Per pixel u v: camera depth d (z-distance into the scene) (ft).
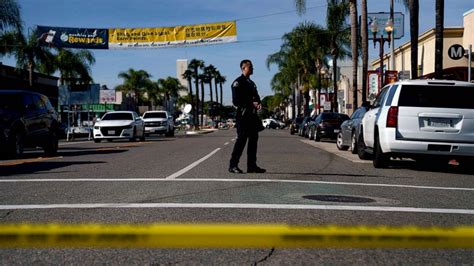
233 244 7.64
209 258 14.67
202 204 22.84
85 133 151.12
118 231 7.71
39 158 50.49
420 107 38.17
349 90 222.69
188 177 33.06
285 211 21.30
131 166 41.04
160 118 122.21
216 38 114.93
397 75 80.74
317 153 59.21
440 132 37.96
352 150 56.24
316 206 22.50
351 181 32.09
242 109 34.86
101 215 20.39
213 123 306.96
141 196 25.18
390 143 38.47
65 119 203.82
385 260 14.64
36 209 21.76
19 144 49.37
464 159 38.78
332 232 7.82
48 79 201.05
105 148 68.69
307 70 196.95
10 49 141.28
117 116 94.53
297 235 7.73
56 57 170.71
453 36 115.75
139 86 288.30
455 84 38.55
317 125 91.97
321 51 170.60
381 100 42.86
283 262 14.34
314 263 14.26
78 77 175.52
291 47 196.34
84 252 15.28
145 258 14.67
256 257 14.78
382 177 34.86
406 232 7.83
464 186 31.19
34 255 14.99
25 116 50.37
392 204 23.52
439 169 42.16
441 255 15.23
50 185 29.37
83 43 116.57
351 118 61.46
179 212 20.99
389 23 90.74
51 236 7.65
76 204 22.93
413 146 38.09
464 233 7.76
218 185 29.25
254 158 35.60
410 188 29.37
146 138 112.27
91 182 30.63
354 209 21.90
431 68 121.60
